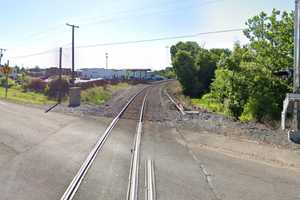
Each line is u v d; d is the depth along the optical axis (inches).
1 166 379.9
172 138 575.2
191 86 2506.2
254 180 343.6
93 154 444.1
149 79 5684.1
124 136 584.1
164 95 1939.0
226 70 1081.4
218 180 341.4
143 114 923.4
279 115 850.1
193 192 305.1
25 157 424.5
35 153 446.9
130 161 411.2
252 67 960.3
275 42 967.6
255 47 996.6
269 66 957.2
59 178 340.2
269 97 873.5
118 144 513.7
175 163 405.1
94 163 399.2
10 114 863.7
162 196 293.1
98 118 818.2
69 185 318.7
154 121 788.0
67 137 566.6
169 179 341.4
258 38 995.9
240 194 302.5
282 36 942.4
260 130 637.3
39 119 779.4
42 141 529.0
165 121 786.2
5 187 310.8
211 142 539.8
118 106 1143.0
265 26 981.8
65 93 1713.8
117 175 352.5
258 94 901.8
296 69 590.6
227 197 294.7
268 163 414.3
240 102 996.6
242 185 327.3
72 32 1695.4
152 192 302.0
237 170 379.6
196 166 393.1
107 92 1972.2
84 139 550.9
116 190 306.2
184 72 2490.2
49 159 416.2
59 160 411.5
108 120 785.6
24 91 2027.6
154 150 476.4
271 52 946.7
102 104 1237.7
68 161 407.5
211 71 2513.5
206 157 438.9
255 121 827.4
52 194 295.0
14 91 1999.3
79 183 324.8
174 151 472.1
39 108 1026.1
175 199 286.8
